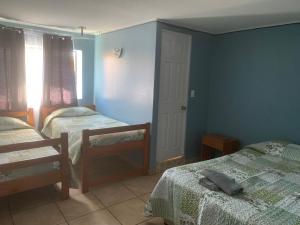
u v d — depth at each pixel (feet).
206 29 11.73
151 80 10.71
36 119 13.33
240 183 6.69
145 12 9.32
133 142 10.39
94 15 10.05
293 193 6.30
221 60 12.47
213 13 9.05
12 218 7.48
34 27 12.59
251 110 11.32
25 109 12.49
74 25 12.17
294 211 5.42
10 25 11.84
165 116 11.53
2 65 11.59
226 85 12.32
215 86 12.85
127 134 10.21
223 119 12.56
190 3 8.02
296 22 9.59
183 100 12.15
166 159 11.94
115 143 9.88
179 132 12.30
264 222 4.97
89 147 9.20
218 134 12.68
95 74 15.21
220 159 8.55
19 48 11.94
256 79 11.04
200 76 12.63
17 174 7.57
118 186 9.86
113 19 10.62
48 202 8.45
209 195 5.93
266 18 9.37
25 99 12.43
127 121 12.40
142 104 11.32
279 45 10.17
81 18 10.63
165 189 7.09
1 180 7.32
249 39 11.21
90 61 15.12
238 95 11.80
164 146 11.75
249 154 9.24
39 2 8.49
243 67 11.52
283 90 10.16
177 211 6.57
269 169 7.86
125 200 8.84
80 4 8.59
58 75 13.33
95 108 15.21
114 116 13.46
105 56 13.99
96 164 11.98
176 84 11.70
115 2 8.25
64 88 13.65
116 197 9.01
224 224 5.33
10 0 8.30
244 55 11.44
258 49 10.89
